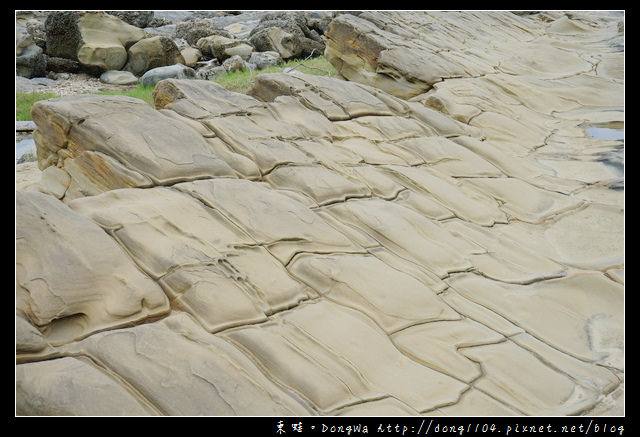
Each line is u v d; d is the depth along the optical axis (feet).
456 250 15.57
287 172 16.96
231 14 83.46
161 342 9.79
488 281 14.51
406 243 15.15
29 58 44.04
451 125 24.66
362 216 15.74
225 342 10.17
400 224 15.79
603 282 14.69
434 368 11.00
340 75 34.24
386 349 11.17
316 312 11.84
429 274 14.08
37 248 10.82
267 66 47.65
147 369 9.24
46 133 16.33
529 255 16.03
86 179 15.61
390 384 10.38
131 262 11.44
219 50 51.16
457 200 18.38
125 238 12.10
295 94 22.86
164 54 48.03
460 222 17.24
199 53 52.01
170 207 13.39
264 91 23.84
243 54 50.80
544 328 12.90
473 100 28.94
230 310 11.08
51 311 10.05
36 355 9.19
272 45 51.62
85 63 46.42
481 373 11.05
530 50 40.47
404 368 10.83
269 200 14.78
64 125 15.78
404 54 31.58
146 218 12.78
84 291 10.52
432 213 17.26
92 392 8.53
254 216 14.02
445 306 12.97
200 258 12.02
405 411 9.76
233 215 13.82
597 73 37.29
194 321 10.69
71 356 9.41
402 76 30.99
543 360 11.74
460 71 32.53
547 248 16.72
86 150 15.52
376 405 9.80
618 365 11.78
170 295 11.26
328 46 33.71
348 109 22.99
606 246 16.78
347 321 11.71
